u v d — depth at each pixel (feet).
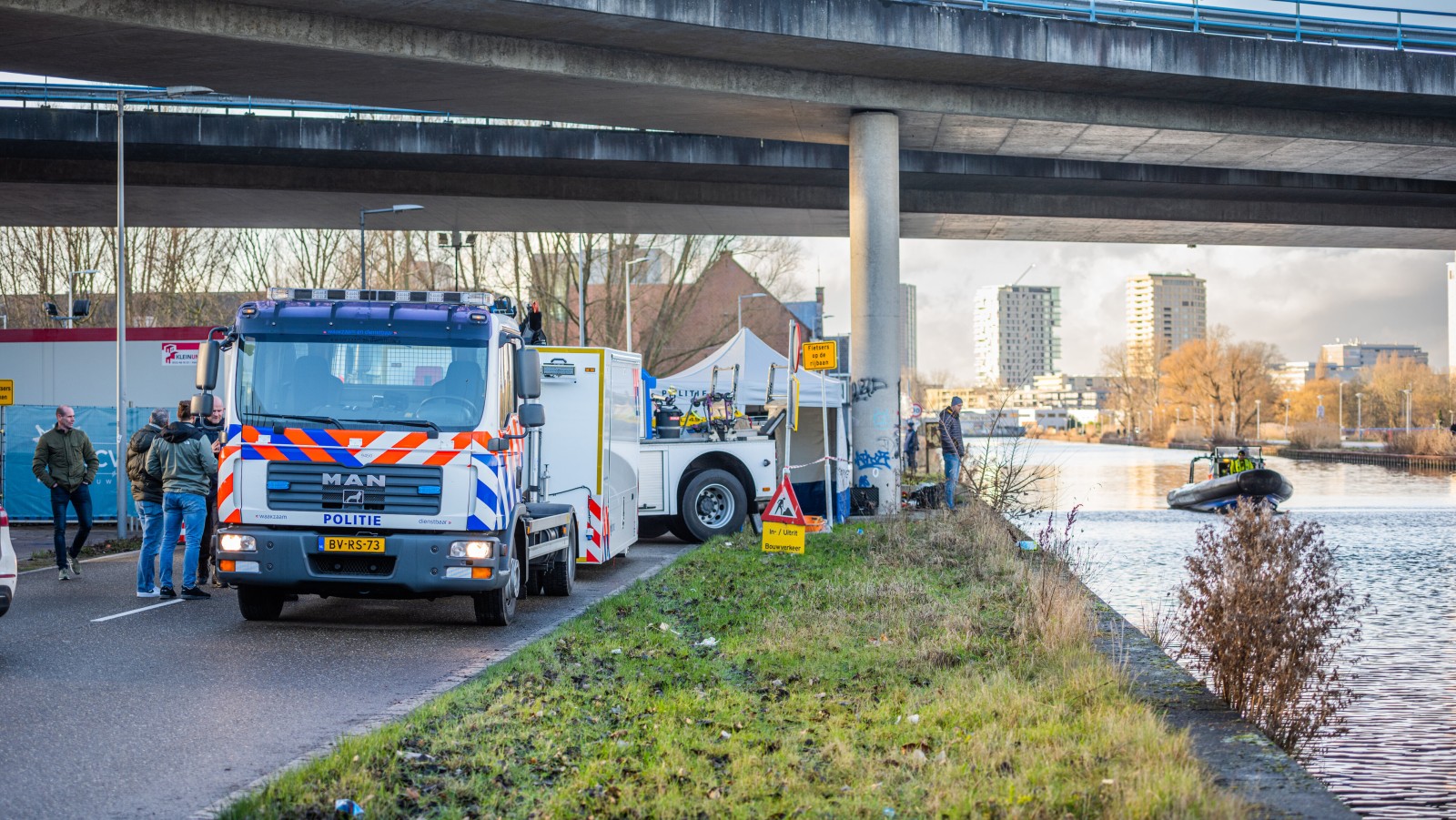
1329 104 121.29
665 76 103.71
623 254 222.48
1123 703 27.73
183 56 96.07
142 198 149.18
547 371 57.36
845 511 90.43
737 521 76.95
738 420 88.74
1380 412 535.19
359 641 40.88
